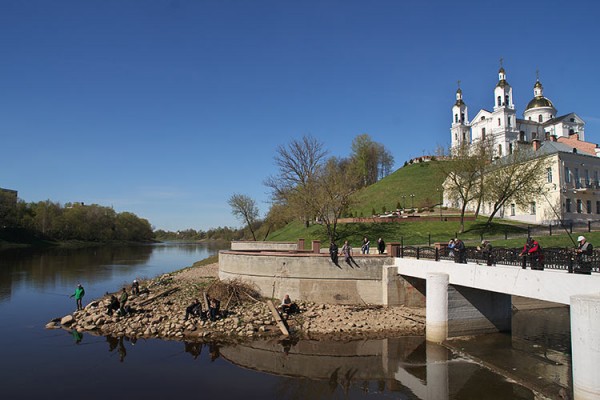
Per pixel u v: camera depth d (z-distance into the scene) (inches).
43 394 552.4
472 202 2345.0
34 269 1968.5
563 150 1911.9
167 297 1087.6
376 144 4478.3
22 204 4333.2
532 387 557.9
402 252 1019.9
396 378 609.9
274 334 823.7
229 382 599.2
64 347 752.3
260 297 1059.9
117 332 837.8
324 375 625.9
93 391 563.5
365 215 2687.0
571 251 541.3
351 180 1710.1
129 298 1090.1
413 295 1014.4
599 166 1962.4
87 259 2600.9
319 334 823.7
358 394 557.6
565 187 1813.5
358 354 715.4
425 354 707.4
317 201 1592.0
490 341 761.0
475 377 600.7
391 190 3161.9
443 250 889.5
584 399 414.6
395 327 864.3
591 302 412.5
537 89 3275.1
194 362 679.7
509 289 619.2
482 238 1450.5
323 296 1028.5
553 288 545.0
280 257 1059.9
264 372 639.1
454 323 775.7
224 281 1082.1
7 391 561.9
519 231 1550.2
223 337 805.2
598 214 1916.8
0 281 1563.7
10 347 751.7
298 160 1828.2
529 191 1620.3
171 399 538.6
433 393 551.5
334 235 1638.8
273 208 2240.4
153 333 826.8
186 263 2385.6
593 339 410.0
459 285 775.7
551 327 873.5
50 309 1074.7
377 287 1025.5
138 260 2596.0
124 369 647.8
